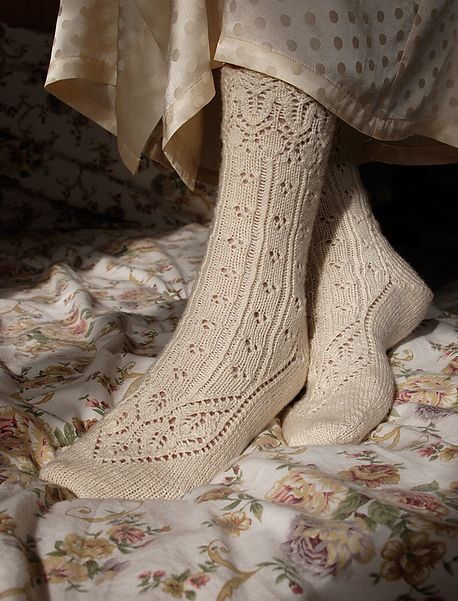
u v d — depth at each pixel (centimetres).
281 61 83
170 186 226
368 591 61
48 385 110
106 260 187
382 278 111
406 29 93
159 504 77
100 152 226
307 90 84
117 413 87
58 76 99
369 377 97
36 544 68
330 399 94
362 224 113
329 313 107
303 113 87
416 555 63
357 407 92
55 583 63
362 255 111
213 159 117
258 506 72
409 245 198
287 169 89
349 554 64
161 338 129
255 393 90
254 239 90
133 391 91
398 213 204
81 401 101
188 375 88
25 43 226
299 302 95
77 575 65
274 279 92
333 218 112
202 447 84
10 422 93
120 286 170
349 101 89
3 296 165
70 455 84
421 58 98
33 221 230
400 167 210
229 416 87
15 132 226
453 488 75
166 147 102
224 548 66
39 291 169
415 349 117
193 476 83
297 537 67
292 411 97
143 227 225
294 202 91
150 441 84
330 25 84
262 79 85
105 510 75
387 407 95
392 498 73
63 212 230
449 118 107
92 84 106
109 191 228
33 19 250
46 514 73
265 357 91
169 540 68
